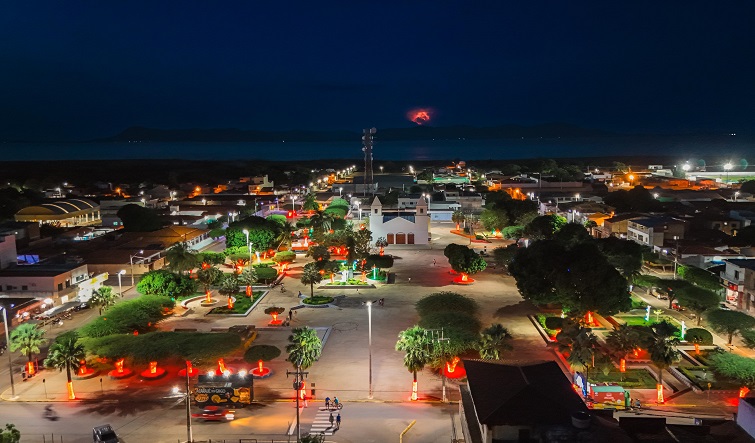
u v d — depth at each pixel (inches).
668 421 2400.3
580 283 3432.6
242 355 3189.0
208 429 2412.6
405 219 6269.7
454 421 2459.4
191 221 7288.4
